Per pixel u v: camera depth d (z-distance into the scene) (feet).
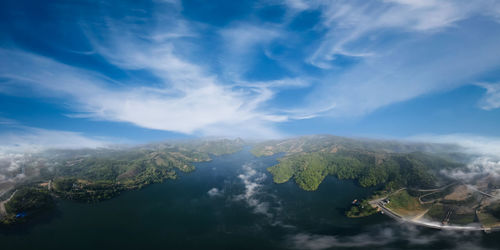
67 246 430.20
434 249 432.25
